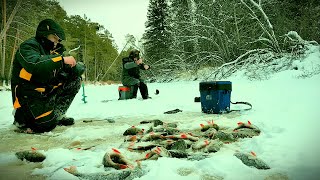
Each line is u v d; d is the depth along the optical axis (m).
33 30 30.33
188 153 2.62
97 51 65.56
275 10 17.08
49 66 3.72
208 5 18.59
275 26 16.34
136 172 2.14
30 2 29.58
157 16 34.41
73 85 4.45
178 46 21.31
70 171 2.19
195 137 3.12
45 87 3.86
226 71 15.53
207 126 3.62
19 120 3.99
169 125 3.92
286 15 18.08
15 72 3.89
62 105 4.50
